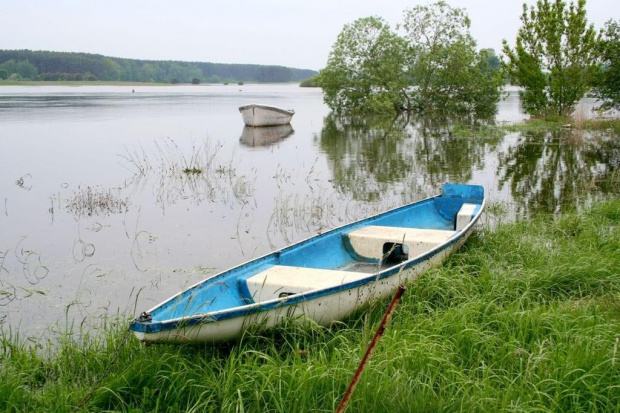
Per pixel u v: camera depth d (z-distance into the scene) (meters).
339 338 5.66
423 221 10.02
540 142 22.28
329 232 8.10
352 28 37.88
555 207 12.00
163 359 5.11
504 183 14.71
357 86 38.78
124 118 32.69
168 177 15.67
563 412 4.40
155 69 148.00
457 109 37.59
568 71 28.11
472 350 5.31
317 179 15.50
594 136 23.59
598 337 5.29
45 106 41.56
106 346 5.84
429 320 5.88
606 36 26.50
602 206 11.09
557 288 7.07
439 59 36.16
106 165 17.33
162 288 7.87
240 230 10.70
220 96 67.62
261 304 5.30
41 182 14.77
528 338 5.61
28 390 5.08
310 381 4.69
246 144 22.69
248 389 4.77
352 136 25.69
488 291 6.86
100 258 9.10
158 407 4.72
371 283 6.21
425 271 7.13
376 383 4.55
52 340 6.30
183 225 11.02
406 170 16.80
